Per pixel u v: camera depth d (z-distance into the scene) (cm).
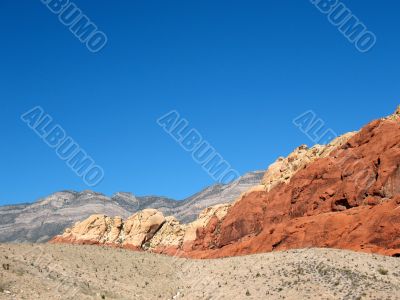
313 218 7606
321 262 5775
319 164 8531
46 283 4962
